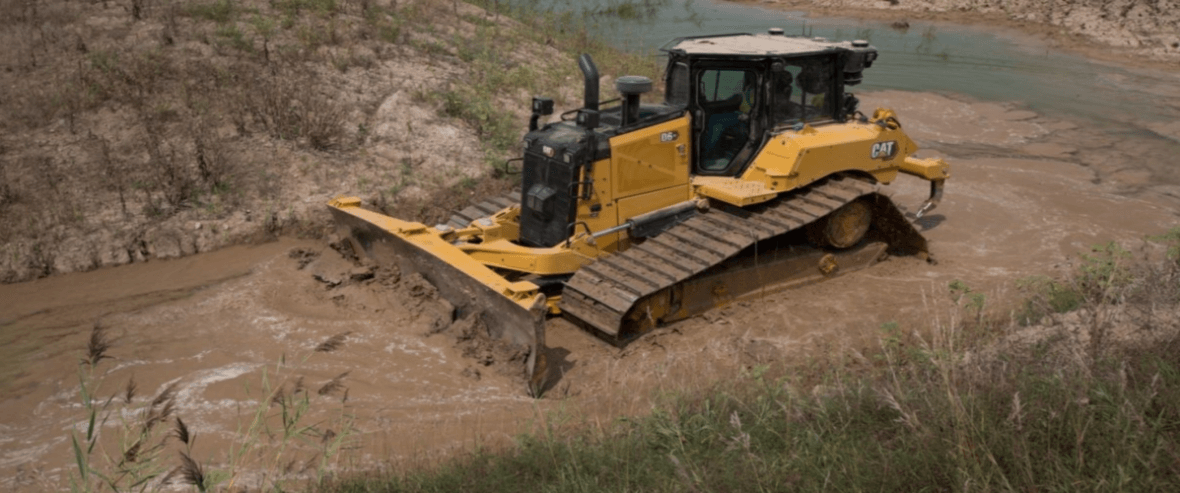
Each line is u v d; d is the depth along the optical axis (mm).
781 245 9898
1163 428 4375
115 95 13070
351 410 7066
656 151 9195
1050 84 18859
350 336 8312
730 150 9727
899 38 22984
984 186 13133
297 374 7605
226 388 7344
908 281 9859
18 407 7129
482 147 13391
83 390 4223
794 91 9750
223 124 12750
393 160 12734
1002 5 25406
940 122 16328
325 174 12148
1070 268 9945
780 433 5305
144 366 7773
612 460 5309
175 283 9688
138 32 14969
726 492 4652
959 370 5348
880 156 10117
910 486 4340
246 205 11391
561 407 6480
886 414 5227
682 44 9812
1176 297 6266
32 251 10125
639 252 8961
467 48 17062
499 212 10031
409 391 7406
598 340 8633
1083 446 4289
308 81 14078
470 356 7922
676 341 8555
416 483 5453
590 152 8742
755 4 27438
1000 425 4574
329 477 5805
